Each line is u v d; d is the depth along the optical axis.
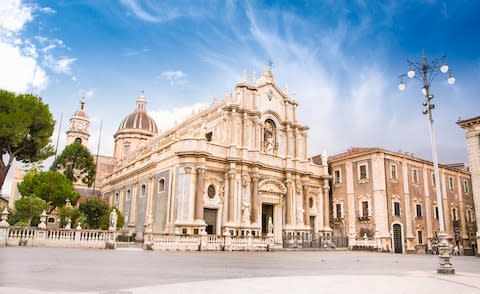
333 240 45.88
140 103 89.25
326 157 52.94
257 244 36.03
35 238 25.33
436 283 12.06
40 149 33.59
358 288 10.39
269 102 48.69
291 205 46.75
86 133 84.06
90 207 44.50
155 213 43.34
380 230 45.38
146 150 57.91
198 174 38.91
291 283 11.04
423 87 19.09
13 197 74.50
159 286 9.73
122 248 29.44
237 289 9.57
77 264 14.84
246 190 42.50
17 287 8.90
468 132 39.47
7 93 31.25
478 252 37.31
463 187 58.88
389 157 48.44
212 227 40.47
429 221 50.91
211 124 45.78
